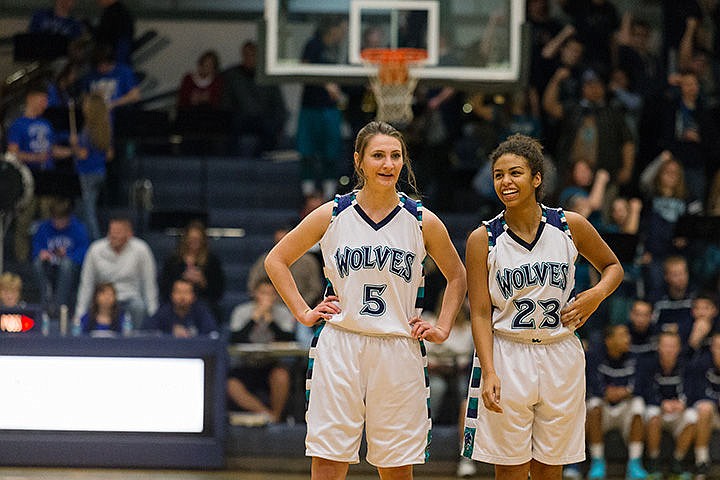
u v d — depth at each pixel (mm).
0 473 17359
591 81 24641
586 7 27141
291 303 10188
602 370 19016
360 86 26609
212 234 25781
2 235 23297
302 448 18594
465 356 19281
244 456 18516
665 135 25609
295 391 19609
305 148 26375
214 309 22156
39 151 23938
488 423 10156
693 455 19016
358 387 9977
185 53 30859
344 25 22156
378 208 10172
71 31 26438
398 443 9992
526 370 10070
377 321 9977
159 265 25578
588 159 24219
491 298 10227
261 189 27938
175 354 18000
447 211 26766
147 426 17984
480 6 22125
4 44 29969
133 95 26047
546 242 10164
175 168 28250
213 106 26172
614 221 22422
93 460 17844
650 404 18953
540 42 26469
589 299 10172
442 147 26609
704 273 22969
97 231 24547
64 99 25781
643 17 31469
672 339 18922
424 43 22141
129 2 30812
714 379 19078
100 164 24469
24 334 17828
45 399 17812
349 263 10039
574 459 10219
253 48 28344
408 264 10070
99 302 19875
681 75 26562
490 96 26109
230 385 19516
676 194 23141
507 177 10055
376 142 10047
